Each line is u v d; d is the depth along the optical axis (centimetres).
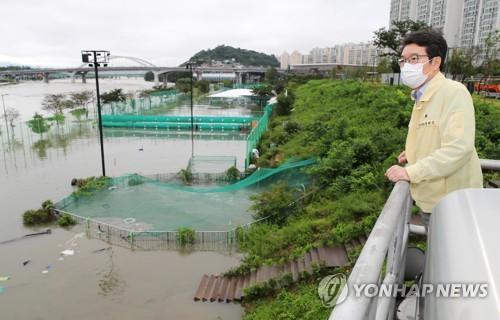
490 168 250
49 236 1477
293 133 2606
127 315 1007
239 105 6216
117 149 3064
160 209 1625
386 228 114
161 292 1103
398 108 2184
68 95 6894
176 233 1380
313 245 1118
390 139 1641
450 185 202
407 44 215
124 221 1523
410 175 181
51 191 2005
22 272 1223
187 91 7306
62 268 1245
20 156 2800
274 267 1116
